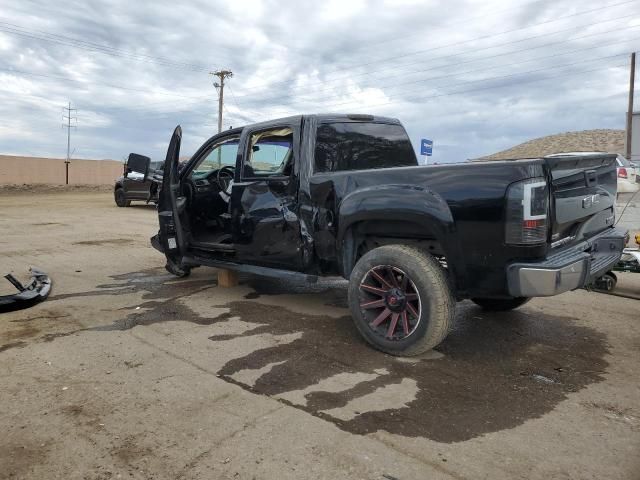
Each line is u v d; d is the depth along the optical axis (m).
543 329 4.62
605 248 4.18
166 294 5.75
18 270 7.11
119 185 18.62
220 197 6.10
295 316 4.92
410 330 3.84
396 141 5.42
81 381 3.38
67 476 2.37
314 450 2.59
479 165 3.49
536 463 2.50
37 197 26.52
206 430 2.78
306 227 4.52
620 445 2.67
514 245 3.33
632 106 30.52
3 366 3.62
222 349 4.00
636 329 4.64
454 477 2.38
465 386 3.39
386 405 3.10
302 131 4.60
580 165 3.85
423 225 3.69
